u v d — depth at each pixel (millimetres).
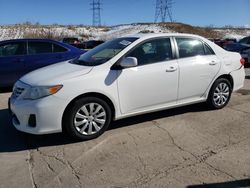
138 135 5078
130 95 5191
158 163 4105
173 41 5738
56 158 4328
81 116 4797
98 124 4977
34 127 4637
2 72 8461
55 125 4656
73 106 4707
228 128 5336
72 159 4289
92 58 5465
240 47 14234
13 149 4668
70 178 3789
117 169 3975
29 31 55688
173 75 5566
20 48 8719
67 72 4914
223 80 6316
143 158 4258
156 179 3719
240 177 3730
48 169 4023
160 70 5414
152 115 6055
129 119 5848
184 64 5715
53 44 9062
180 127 5406
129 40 5500
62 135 5133
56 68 5289
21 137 5117
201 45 6105
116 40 5844
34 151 4586
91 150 4555
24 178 3818
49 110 4570
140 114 5473
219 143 4715
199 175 3789
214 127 5395
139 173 3861
